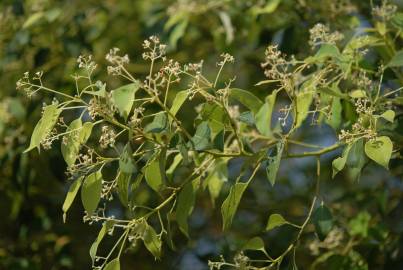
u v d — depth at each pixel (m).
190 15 3.13
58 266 3.16
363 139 2.39
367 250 2.77
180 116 3.10
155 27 3.16
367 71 2.57
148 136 2.37
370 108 2.38
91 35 3.25
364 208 2.85
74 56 3.13
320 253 2.89
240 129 2.51
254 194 3.21
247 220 3.24
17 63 3.18
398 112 2.55
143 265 3.21
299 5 2.91
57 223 3.21
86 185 2.35
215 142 2.38
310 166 3.30
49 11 3.12
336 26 2.83
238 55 3.24
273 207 3.17
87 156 2.35
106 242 3.18
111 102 2.33
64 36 3.16
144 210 3.00
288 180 3.33
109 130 2.34
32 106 3.06
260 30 3.04
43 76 3.14
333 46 2.51
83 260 3.19
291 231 2.91
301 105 2.47
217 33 3.18
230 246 3.02
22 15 3.21
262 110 2.43
